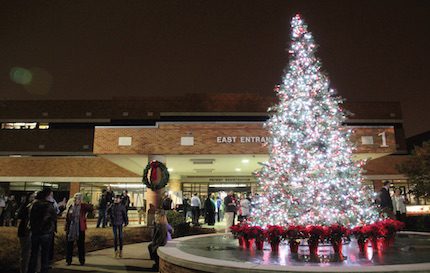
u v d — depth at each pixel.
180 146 22.20
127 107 45.62
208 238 13.01
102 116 45.31
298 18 12.62
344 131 12.51
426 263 6.96
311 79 11.87
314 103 11.63
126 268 10.69
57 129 44.22
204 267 7.05
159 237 10.62
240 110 44.62
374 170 36.66
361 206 11.22
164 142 22.28
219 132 22.38
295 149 11.29
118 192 39.06
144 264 11.33
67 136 43.88
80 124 45.19
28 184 39.62
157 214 10.89
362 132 22.41
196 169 31.48
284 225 10.80
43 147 43.56
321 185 10.81
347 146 11.60
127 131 22.41
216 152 22.12
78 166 39.84
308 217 10.73
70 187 39.38
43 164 40.00
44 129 44.19
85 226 11.39
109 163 39.78
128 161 25.55
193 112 44.94
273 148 12.23
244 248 10.12
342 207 10.88
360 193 11.14
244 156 23.14
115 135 22.38
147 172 21.67
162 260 8.98
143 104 45.66
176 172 34.19
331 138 11.28
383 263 7.46
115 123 45.12
